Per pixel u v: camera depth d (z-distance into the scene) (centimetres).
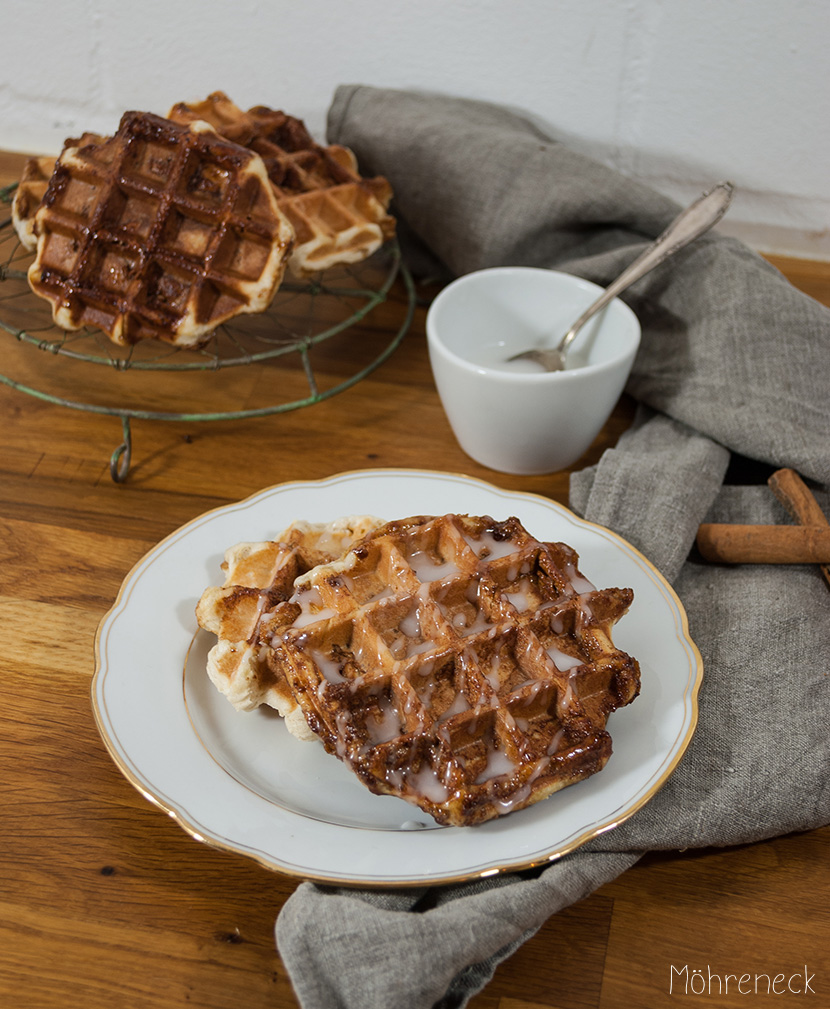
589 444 61
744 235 74
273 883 47
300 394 65
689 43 67
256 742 50
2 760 50
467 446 62
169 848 48
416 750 46
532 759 46
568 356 63
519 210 65
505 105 71
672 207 65
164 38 72
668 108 69
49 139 77
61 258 58
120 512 59
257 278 57
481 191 66
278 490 56
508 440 59
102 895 47
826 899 48
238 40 71
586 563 54
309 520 56
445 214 67
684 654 51
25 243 62
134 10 71
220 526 55
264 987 45
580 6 67
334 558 53
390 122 68
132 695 49
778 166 70
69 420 63
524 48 69
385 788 46
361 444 63
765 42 66
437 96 71
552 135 72
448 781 46
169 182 57
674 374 63
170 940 46
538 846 46
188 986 45
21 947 45
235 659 50
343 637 49
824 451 58
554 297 63
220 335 68
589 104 70
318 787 49
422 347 69
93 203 58
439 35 69
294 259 60
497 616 49
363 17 70
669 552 56
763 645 53
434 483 57
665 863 49
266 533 55
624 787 47
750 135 69
